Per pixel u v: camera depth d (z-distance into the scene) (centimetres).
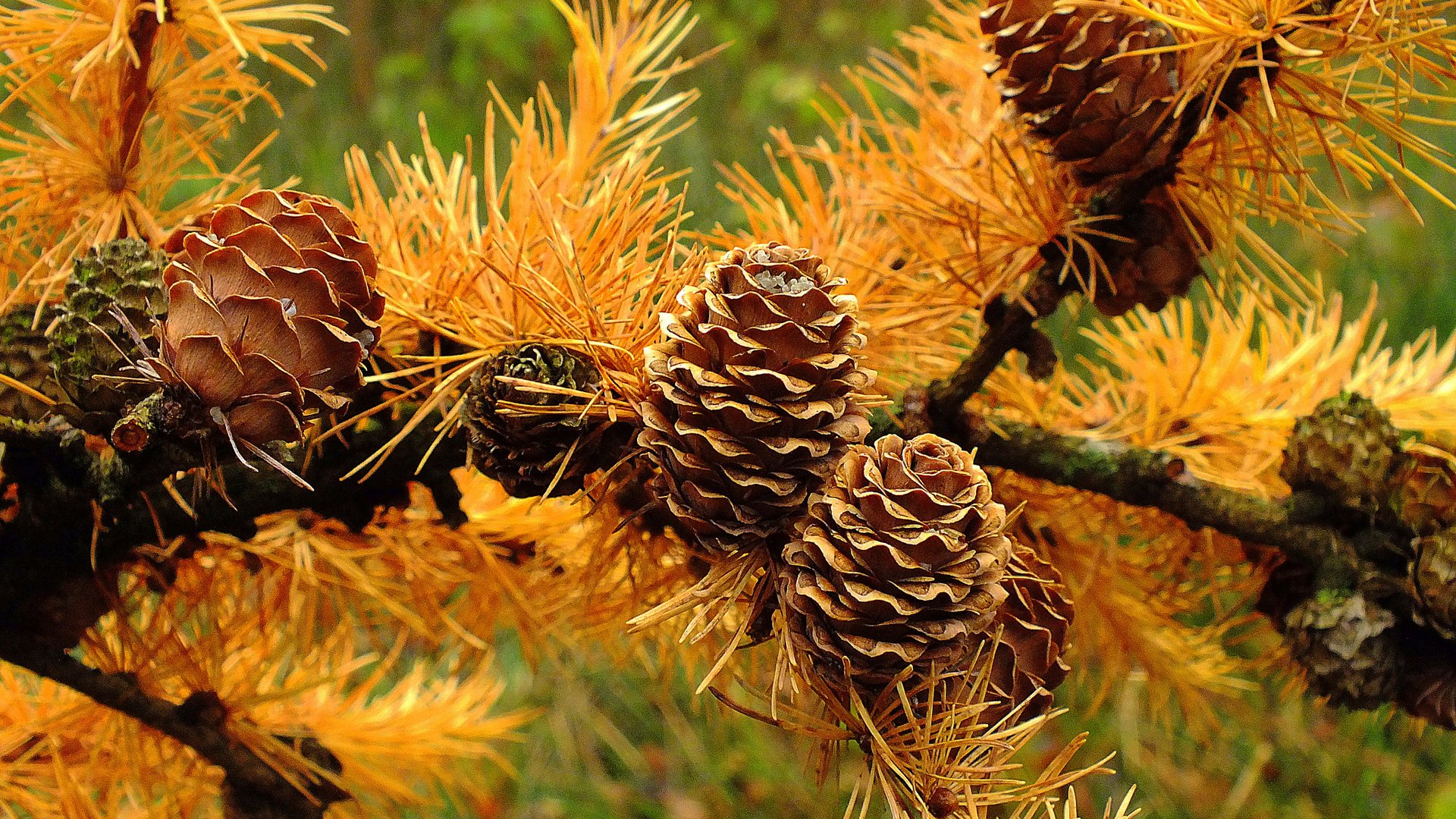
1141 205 46
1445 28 43
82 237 46
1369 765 103
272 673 49
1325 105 45
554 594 49
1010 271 47
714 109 136
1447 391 50
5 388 44
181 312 42
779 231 49
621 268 46
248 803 48
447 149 126
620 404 44
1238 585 49
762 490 42
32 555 46
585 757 108
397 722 51
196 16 46
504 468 44
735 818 103
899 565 42
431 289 46
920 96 50
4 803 49
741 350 42
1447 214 114
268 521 48
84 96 47
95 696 47
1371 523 46
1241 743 106
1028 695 44
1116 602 50
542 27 139
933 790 42
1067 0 44
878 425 46
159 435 42
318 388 42
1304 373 50
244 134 117
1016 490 49
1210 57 44
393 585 49
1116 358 51
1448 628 45
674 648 50
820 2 147
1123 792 101
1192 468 49
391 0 142
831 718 44
